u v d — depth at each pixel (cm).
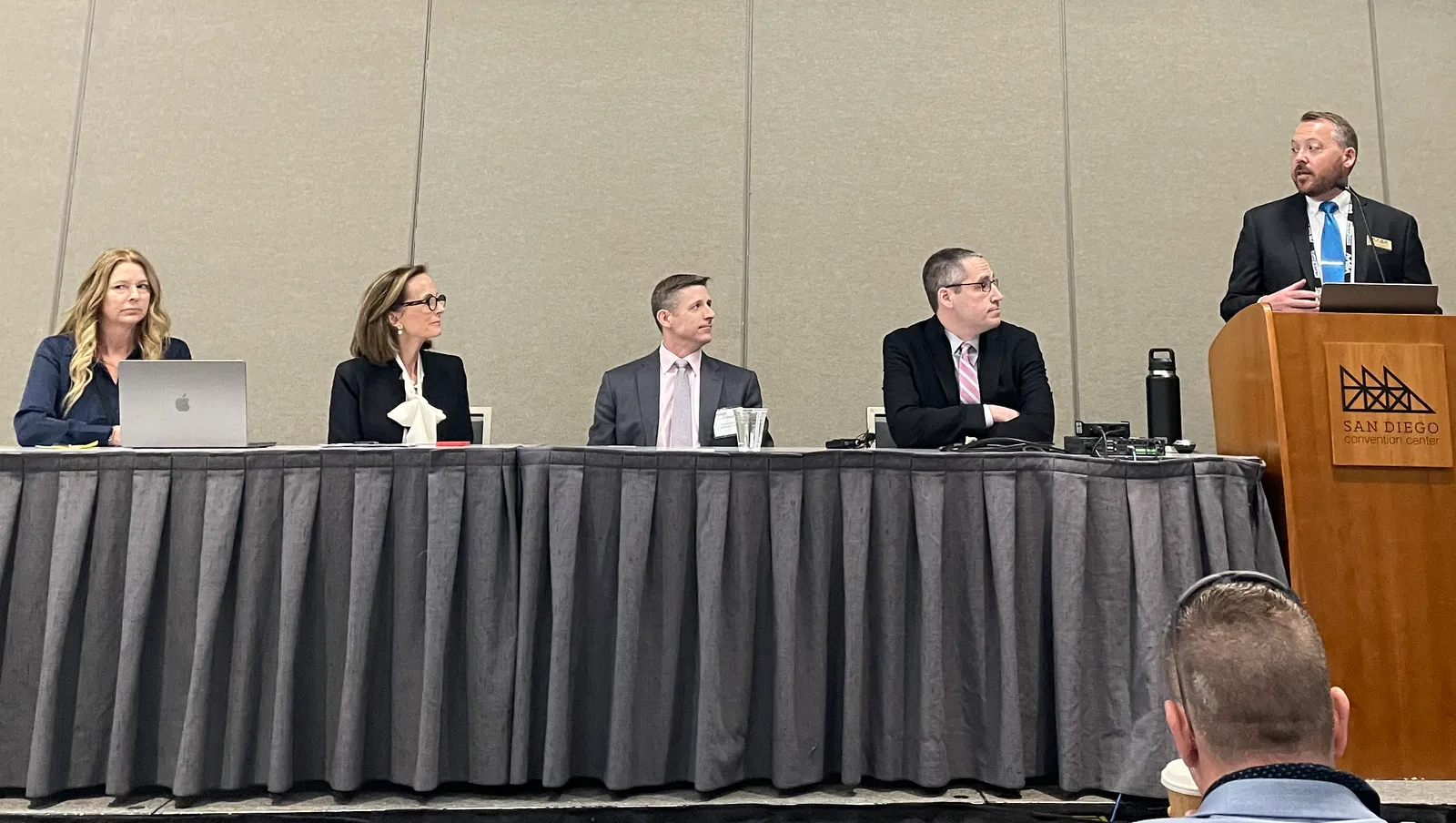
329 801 192
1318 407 198
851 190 393
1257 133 394
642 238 390
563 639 194
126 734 191
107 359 274
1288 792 62
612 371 301
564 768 192
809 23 400
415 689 195
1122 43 400
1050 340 383
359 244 389
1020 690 197
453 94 398
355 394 279
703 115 397
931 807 189
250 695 195
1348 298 203
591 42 401
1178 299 385
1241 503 197
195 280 385
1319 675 67
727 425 242
